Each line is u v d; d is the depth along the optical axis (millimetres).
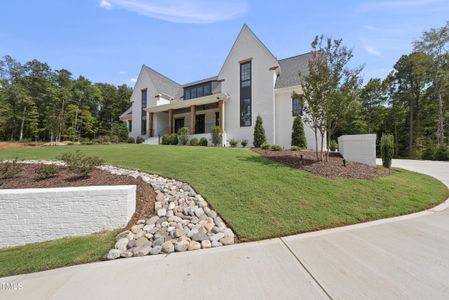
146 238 3516
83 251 3141
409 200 5344
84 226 3830
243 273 2502
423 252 2955
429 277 2377
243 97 17172
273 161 8305
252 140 16469
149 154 9789
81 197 3842
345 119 8164
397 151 26750
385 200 5250
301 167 7469
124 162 8297
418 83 25156
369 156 8820
